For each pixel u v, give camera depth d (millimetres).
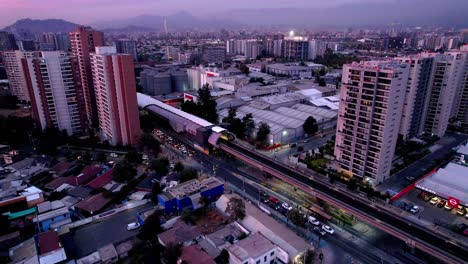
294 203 124375
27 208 115500
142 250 96625
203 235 102000
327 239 103062
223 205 117625
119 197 125500
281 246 94750
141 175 144500
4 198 113625
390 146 134125
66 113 188500
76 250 97125
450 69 175625
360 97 130625
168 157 167750
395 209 119125
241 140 190875
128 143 176125
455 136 197375
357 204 110125
